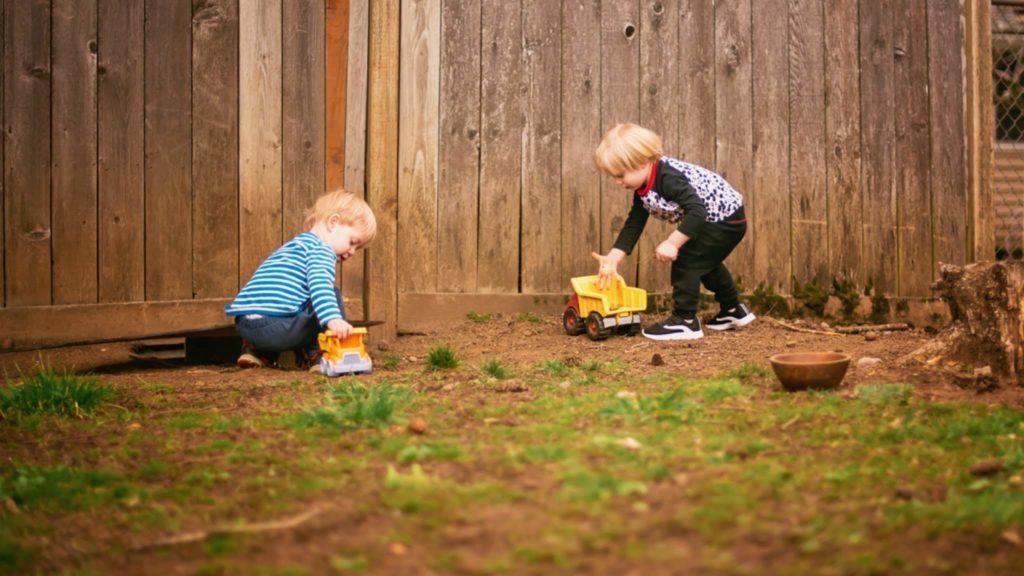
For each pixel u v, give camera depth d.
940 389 4.42
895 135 7.61
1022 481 2.99
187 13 6.12
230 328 5.70
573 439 3.47
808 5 7.37
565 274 7.04
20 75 5.80
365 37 6.45
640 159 6.15
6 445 3.75
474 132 6.82
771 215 7.32
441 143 6.76
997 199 8.27
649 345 6.06
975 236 7.74
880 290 7.60
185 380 5.18
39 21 5.82
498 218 6.89
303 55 6.35
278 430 3.84
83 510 2.96
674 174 6.17
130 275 6.07
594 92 7.01
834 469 3.12
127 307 6.03
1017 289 4.75
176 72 6.11
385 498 2.84
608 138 6.22
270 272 5.55
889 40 7.56
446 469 3.12
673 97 7.14
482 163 6.84
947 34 7.71
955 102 7.75
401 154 6.68
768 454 3.29
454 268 6.82
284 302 5.48
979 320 4.80
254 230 6.31
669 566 2.34
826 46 7.41
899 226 7.64
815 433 3.57
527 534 2.54
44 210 5.87
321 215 5.71
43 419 4.20
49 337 5.86
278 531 2.65
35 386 4.40
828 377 4.31
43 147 5.86
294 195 6.38
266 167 6.31
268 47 6.28
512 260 6.93
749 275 7.29
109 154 5.99
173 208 6.14
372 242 6.44
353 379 4.93
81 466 3.45
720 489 2.86
